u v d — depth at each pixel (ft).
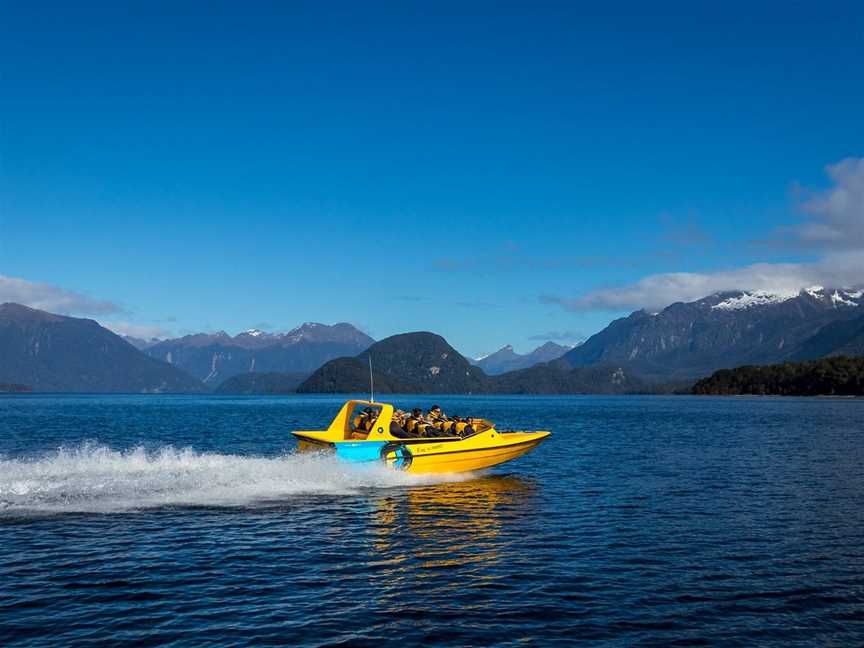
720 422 245.45
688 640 32.86
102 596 37.93
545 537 52.85
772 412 343.46
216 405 480.64
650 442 148.46
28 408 391.45
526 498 69.77
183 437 157.07
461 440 77.00
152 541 48.85
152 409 380.99
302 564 44.32
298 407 431.43
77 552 45.85
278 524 54.34
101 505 57.88
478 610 36.45
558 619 35.32
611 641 32.60
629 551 48.93
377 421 72.13
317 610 36.11
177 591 38.91
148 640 31.86
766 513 63.52
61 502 58.23
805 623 35.19
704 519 60.54
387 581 41.06
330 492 67.21
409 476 74.23
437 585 40.47
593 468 97.50
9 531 50.44
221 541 49.16
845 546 50.90
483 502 65.98
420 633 33.22
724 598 38.86
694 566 45.24
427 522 56.70
